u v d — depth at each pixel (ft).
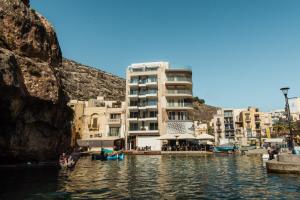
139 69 262.67
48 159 124.67
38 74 106.22
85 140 246.88
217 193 49.57
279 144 245.45
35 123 111.75
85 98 468.34
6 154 101.60
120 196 46.83
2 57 80.28
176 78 255.91
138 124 248.93
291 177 66.90
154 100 252.42
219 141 347.36
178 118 248.52
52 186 56.90
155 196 46.91
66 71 528.63
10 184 58.70
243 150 209.56
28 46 109.29
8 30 102.89
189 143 237.86
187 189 54.03
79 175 78.02
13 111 91.25
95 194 48.52
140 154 204.33
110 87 578.66
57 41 135.23
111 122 255.91
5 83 79.46
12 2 107.24
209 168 97.55
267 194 47.93
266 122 361.10
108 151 186.50
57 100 113.29
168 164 117.50
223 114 370.53
